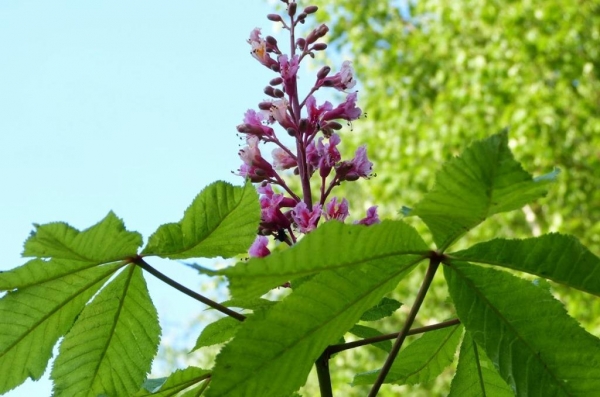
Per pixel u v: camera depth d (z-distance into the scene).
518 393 0.73
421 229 3.71
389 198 4.44
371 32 4.94
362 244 0.69
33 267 0.76
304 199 0.97
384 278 0.71
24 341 0.79
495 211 0.69
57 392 0.80
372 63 4.96
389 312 0.88
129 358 0.80
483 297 0.73
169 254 0.78
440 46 4.62
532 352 0.73
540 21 4.20
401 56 4.89
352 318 0.71
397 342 0.76
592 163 4.05
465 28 4.58
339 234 0.68
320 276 0.69
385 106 4.69
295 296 0.69
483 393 0.87
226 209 0.76
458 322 0.86
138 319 0.80
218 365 0.69
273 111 0.99
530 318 0.73
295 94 1.01
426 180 4.30
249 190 0.76
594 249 4.01
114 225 0.75
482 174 0.67
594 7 4.14
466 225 0.70
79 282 0.78
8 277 0.76
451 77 4.37
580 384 0.72
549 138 4.17
